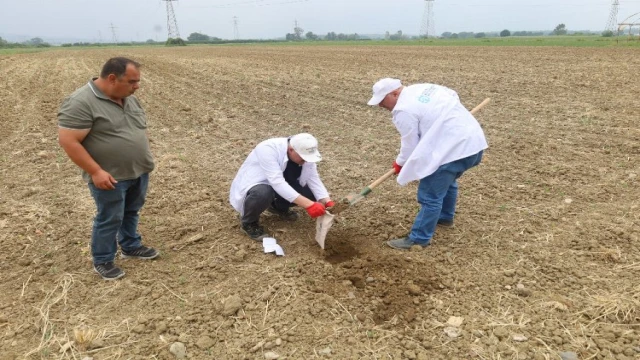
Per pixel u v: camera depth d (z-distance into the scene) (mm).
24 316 3496
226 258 4223
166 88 13914
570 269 3922
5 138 8266
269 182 4262
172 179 6234
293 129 8859
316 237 4355
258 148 4293
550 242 4355
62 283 3865
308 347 3145
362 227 4812
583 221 4723
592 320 3301
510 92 11422
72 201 5480
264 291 3715
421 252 4281
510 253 4207
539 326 3277
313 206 4141
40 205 5383
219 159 7109
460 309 3479
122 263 4164
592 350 3047
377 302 3572
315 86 13781
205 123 9453
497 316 3393
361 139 8016
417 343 3170
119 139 3434
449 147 3895
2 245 4488
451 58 22172
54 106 10922
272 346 3150
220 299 3645
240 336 3252
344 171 6449
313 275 3928
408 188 5758
